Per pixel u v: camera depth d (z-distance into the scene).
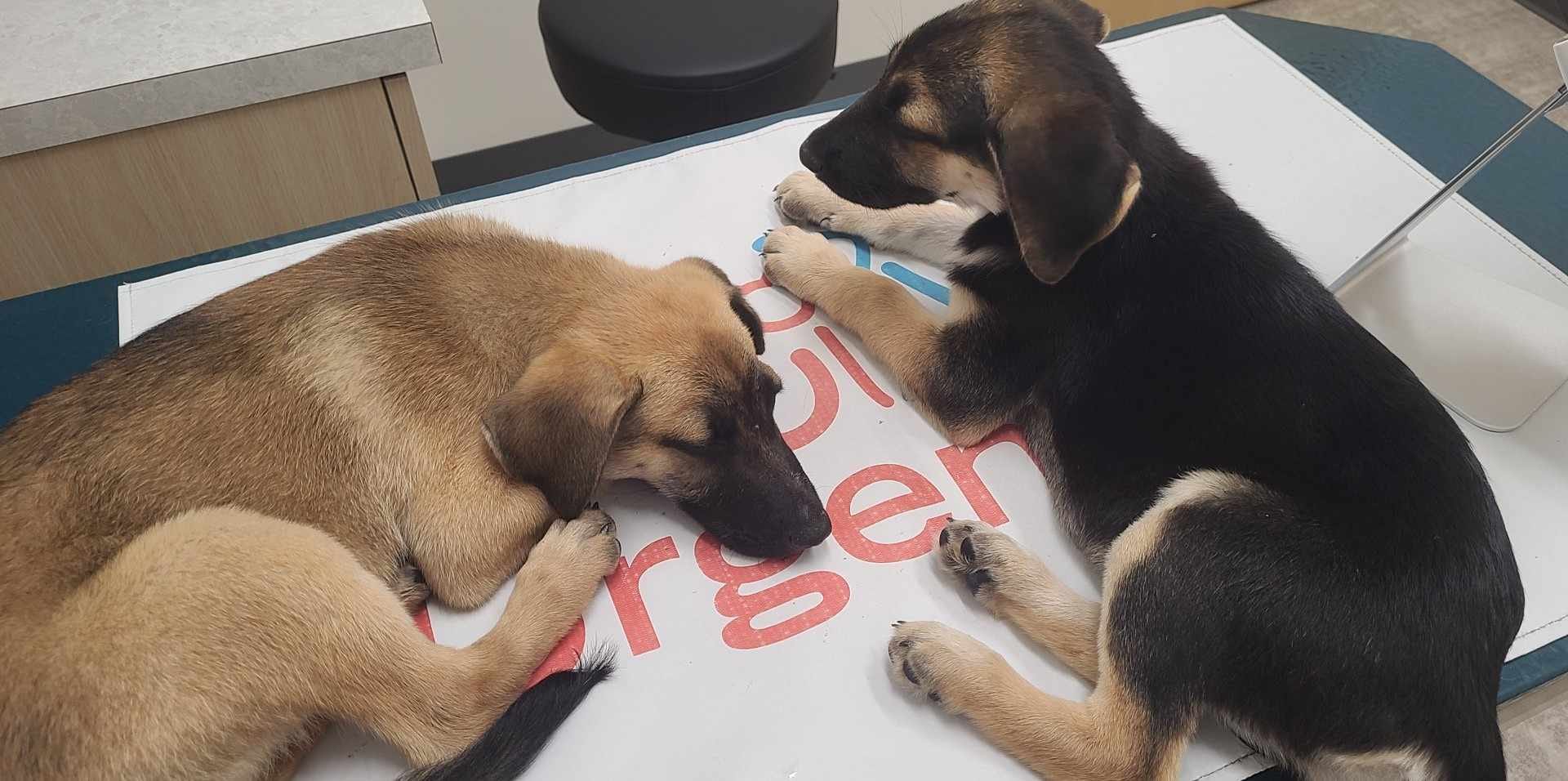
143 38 0.72
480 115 1.18
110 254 0.79
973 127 0.55
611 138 1.24
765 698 0.51
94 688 0.40
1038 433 0.60
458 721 0.47
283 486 0.48
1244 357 0.52
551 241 0.59
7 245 0.75
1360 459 0.49
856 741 0.49
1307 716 0.45
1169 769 0.46
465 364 0.52
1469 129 0.83
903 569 0.56
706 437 0.52
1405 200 0.76
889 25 1.28
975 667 0.49
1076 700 0.51
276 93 0.73
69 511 0.44
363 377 0.50
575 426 0.48
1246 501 0.48
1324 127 0.82
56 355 0.64
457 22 1.07
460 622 0.53
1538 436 0.62
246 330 0.50
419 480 0.50
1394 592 0.45
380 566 0.51
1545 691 0.54
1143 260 0.55
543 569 0.52
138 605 0.41
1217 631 0.46
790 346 0.66
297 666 0.43
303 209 0.82
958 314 0.61
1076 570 0.56
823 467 0.60
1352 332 0.53
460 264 0.54
